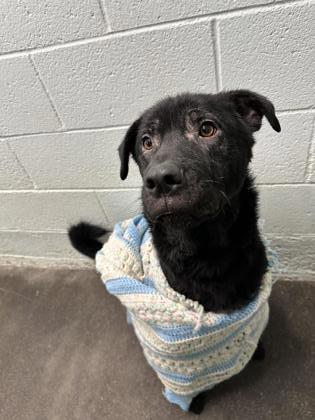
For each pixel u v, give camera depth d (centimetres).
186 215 79
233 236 96
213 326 91
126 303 98
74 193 158
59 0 104
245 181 100
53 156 145
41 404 141
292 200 135
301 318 145
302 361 132
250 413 122
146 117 98
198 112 89
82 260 193
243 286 97
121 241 113
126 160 105
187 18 102
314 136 117
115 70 116
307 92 109
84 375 146
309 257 152
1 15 109
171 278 99
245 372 133
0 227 188
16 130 139
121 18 104
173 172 73
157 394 134
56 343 162
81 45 112
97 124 130
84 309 174
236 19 99
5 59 119
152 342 100
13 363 158
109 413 132
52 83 122
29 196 166
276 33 100
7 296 190
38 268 203
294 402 122
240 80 112
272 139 121
